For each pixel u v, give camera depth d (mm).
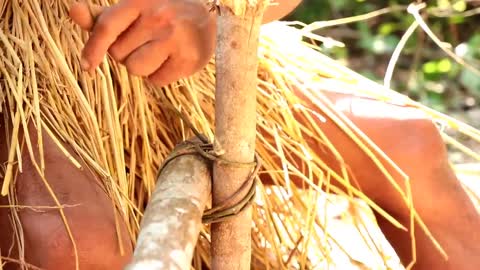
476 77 3678
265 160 1774
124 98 1654
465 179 2322
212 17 1447
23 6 1618
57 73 1581
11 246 1443
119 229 1441
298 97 1828
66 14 1654
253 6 1240
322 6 4184
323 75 1921
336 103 1819
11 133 1524
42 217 1421
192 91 1732
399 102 1866
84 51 1382
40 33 1608
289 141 1782
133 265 1139
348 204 2047
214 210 1325
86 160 1515
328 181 1786
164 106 1725
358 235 2162
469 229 1784
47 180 1462
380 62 3936
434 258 1778
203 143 1389
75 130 1554
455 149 3133
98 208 1444
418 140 1763
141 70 1411
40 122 1478
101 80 1616
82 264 1399
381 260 2059
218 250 1343
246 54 1269
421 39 3836
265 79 1830
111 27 1369
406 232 1806
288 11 1680
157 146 1703
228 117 1295
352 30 4109
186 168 1330
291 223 1848
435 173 1771
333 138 1789
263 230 1828
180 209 1242
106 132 1605
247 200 1329
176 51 1421
